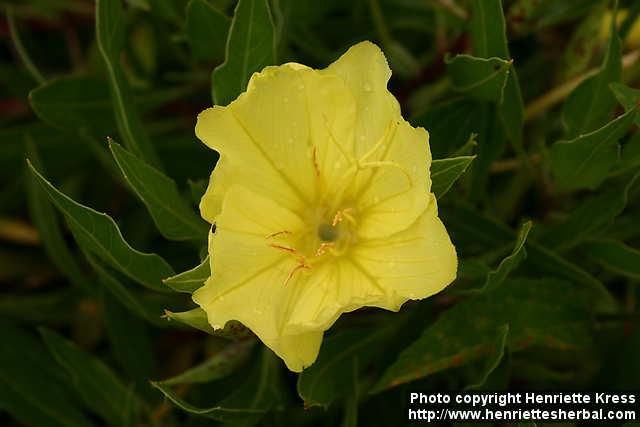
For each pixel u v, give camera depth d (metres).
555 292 0.54
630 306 0.59
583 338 0.54
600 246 0.54
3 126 0.65
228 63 0.49
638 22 0.60
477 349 0.52
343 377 0.52
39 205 0.58
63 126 0.59
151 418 0.57
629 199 0.59
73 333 0.63
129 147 0.52
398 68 0.61
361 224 0.48
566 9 0.59
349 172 0.47
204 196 0.46
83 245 0.51
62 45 0.68
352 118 0.47
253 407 0.52
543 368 0.57
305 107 0.46
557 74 0.60
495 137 0.55
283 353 0.45
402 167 0.46
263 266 0.46
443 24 0.60
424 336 0.52
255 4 0.49
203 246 0.50
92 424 0.59
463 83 0.54
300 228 0.48
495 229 0.55
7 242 0.65
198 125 0.46
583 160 0.52
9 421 0.62
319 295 0.47
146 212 0.62
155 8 0.59
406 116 0.61
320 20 0.63
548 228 0.55
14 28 0.59
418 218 0.46
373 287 0.46
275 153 0.47
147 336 0.58
